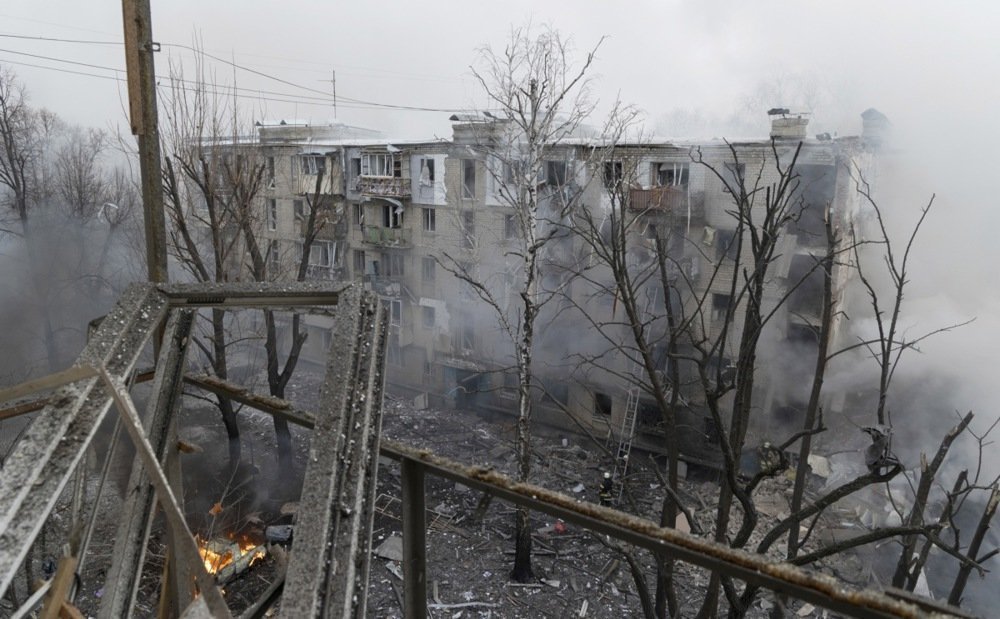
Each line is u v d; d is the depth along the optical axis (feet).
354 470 6.31
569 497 6.43
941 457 25.99
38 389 6.63
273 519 49.96
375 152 89.35
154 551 36.86
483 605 42.60
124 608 8.13
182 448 9.87
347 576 5.37
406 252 90.63
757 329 24.53
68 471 5.67
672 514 28.84
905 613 4.56
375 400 7.32
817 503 20.33
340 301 8.37
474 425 79.92
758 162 63.87
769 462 21.15
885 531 19.63
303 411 8.88
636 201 65.16
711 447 67.62
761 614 40.68
